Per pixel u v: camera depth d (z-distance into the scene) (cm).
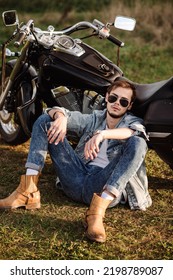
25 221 403
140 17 1145
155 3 1184
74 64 456
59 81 462
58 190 457
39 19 1233
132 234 396
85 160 423
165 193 461
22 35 456
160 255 372
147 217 418
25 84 501
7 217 408
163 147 427
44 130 408
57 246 374
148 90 434
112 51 972
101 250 375
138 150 390
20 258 364
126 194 425
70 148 418
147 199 429
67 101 456
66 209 425
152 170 508
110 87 409
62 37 471
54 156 418
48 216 413
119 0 1241
